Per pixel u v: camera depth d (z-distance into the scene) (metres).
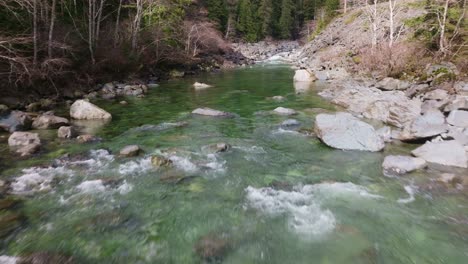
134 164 8.70
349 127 10.47
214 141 10.81
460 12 24.27
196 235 5.71
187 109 15.80
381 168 8.59
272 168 8.65
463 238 5.67
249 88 22.69
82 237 5.60
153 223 6.06
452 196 7.08
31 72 14.80
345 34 40.28
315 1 78.56
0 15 16.67
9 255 5.08
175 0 37.31
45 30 17.98
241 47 62.12
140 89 20.67
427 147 9.23
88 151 9.62
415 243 5.54
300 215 6.38
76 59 18.81
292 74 31.89
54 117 12.25
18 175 7.86
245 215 6.36
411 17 31.23
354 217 6.32
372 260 5.10
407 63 21.34
